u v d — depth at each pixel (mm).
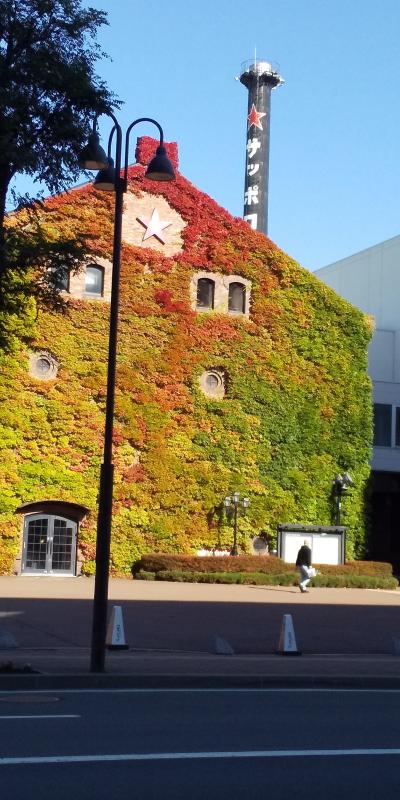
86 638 19500
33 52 14891
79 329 39375
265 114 65688
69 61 15070
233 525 40625
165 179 16938
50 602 26062
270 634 21188
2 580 35031
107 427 15750
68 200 39688
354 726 10625
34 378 38375
